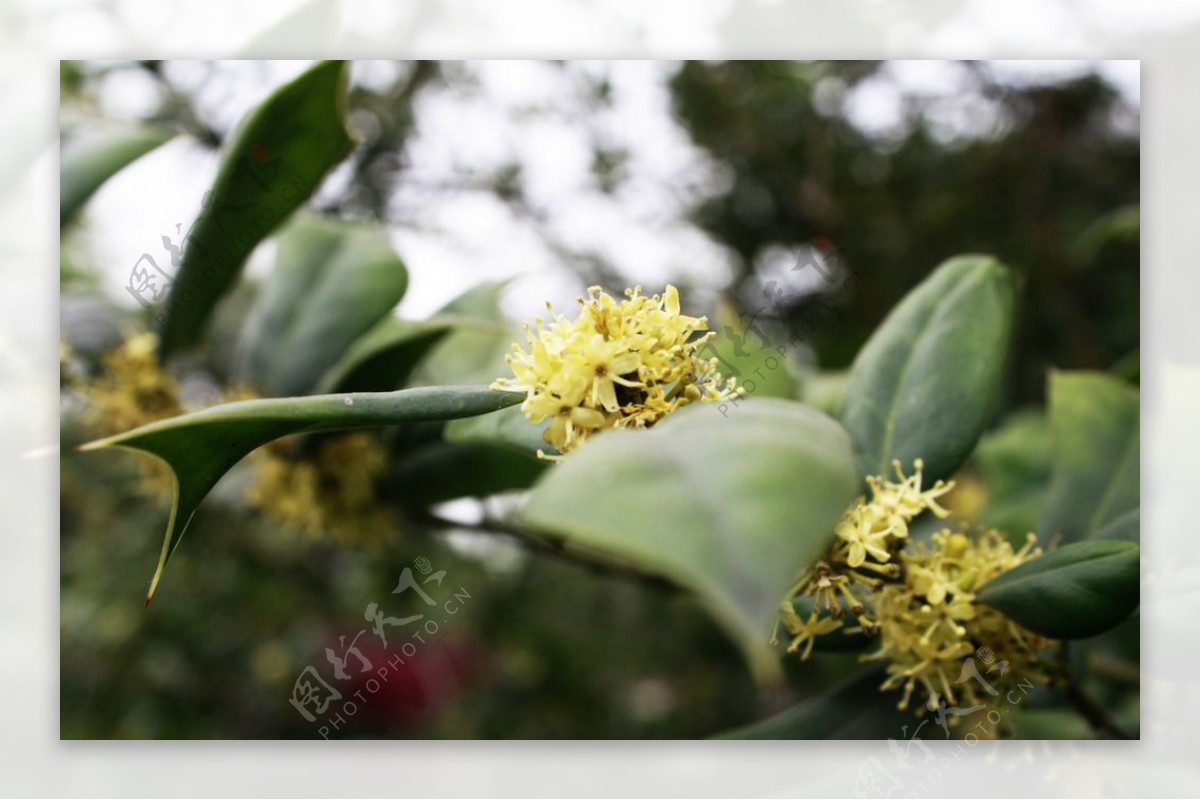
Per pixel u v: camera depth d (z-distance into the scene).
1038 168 0.71
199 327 0.37
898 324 0.31
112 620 0.57
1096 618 0.27
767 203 0.71
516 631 0.65
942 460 0.30
